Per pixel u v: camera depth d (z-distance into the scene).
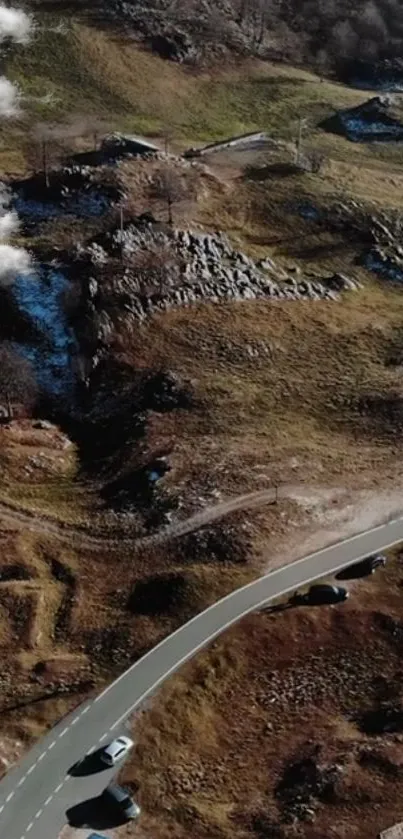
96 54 122.81
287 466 70.56
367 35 148.62
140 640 55.66
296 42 143.38
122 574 61.50
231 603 57.94
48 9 128.12
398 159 116.25
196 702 51.84
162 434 74.94
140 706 51.22
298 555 61.84
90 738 49.34
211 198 101.00
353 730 50.28
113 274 88.06
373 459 71.81
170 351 83.12
